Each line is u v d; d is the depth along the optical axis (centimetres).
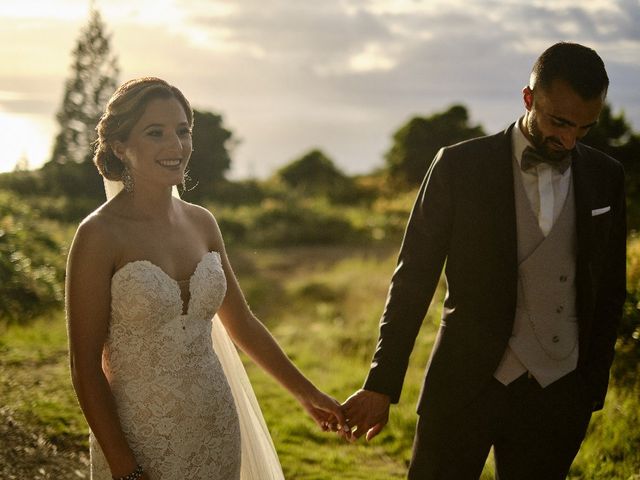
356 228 2456
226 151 3212
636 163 1747
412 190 3069
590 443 431
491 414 246
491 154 246
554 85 222
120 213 231
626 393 494
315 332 951
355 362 798
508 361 245
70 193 2745
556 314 245
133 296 224
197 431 234
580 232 242
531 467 250
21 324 825
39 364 589
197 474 234
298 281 1558
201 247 247
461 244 247
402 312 252
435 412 251
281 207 2686
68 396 498
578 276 244
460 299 249
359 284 1423
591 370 252
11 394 496
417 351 741
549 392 245
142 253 229
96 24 3127
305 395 270
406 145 3162
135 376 228
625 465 403
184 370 232
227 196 3045
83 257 222
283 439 483
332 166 3772
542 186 242
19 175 2666
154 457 229
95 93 3095
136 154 230
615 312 256
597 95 220
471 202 245
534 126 232
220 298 243
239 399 269
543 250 242
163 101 230
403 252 256
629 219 1187
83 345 223
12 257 972
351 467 438
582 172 246
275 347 270
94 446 237
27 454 401
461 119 3180
